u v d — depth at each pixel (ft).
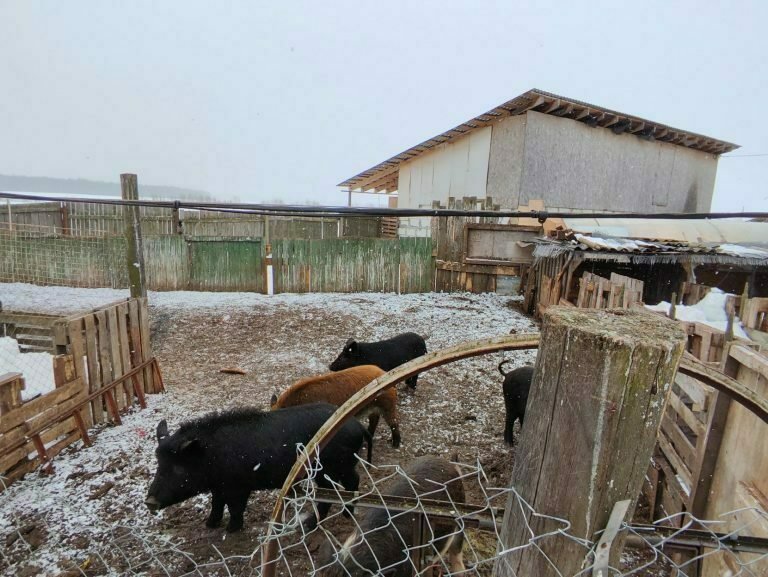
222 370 22.54
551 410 3.35
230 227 53.57
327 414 11.87
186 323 30.68
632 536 4.31
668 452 11.21
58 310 32.32
